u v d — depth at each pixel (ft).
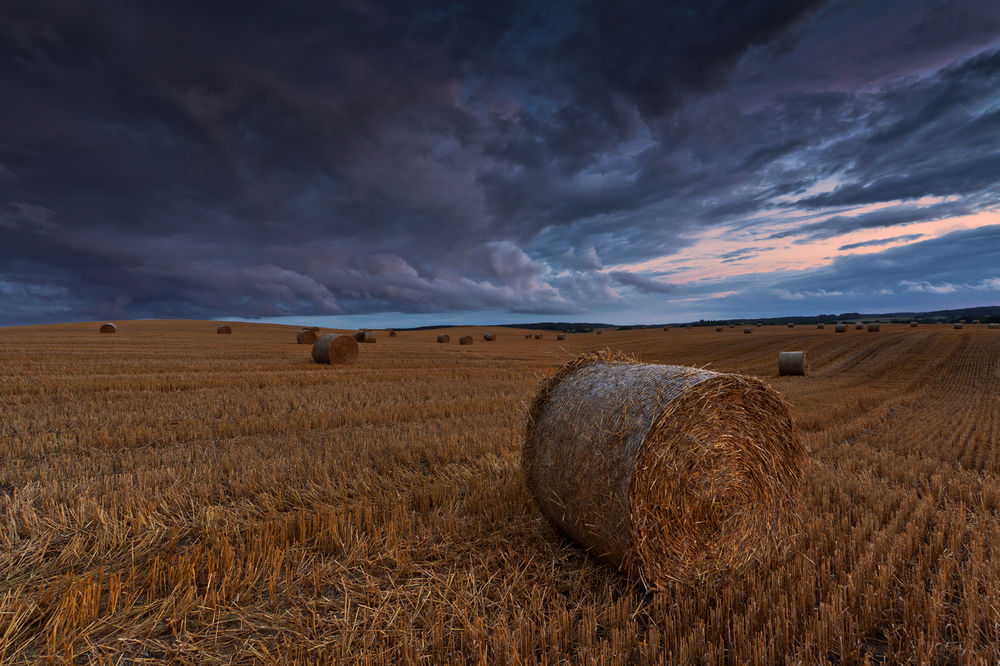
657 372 15.51
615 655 9.95
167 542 15.52
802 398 50.24
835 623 10.71
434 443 27.50
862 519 16.57
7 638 10.37
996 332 141.90
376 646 10.62
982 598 11.89
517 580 12.99
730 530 14.98
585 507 14.84
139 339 111.04
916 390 58.18
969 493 19.71
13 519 16.01
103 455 25.31
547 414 17.38
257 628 11.24
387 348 114.32
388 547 14.71
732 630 10.98
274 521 16.34
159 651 10.53
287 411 37.27
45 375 50.39
